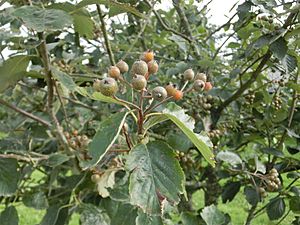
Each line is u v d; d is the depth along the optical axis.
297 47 0.57
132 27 0.76
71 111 0.72
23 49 0.42
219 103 0.64
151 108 0.30
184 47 0.65
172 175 0.28
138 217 0.33
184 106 0.60
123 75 0.35
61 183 0.69
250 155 0.69
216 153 0.59
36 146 0.74
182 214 0.47
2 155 0.44
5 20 0.43
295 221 0.57
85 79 0.55
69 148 0.51
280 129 0.62
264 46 0.53
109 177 0.46
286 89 0.65
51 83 0.45
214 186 0.66
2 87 0.44
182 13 0.68
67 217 0.51
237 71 0.58
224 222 0.48
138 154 0.29
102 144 0.28
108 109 0.65
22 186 0.65
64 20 0.35
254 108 0.63
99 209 0.48
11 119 0.69
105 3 0.39
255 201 0.55
